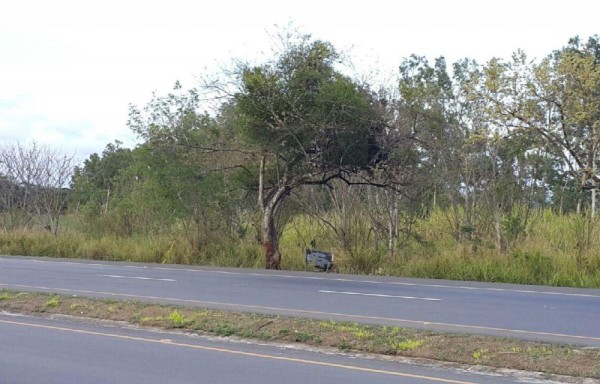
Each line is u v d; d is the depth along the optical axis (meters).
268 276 24.62
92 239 36.34
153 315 14.62
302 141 27.47
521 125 23.14
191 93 31.73
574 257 23.17
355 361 10.78
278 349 11.75
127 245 33.72
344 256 27.06
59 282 22.09
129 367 10.38
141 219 36.75
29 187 43.28
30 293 17.91
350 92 26.64
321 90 26.75
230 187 31.25
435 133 29.80
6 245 37.94
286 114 27.11
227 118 30.48
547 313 15.48
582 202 37.62
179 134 31.39
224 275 24.98
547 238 27.14
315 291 19.72
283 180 28.50
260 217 31.59
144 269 27.73
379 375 9.84
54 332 13.43
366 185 29.09
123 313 14.94
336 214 29.75
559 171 34.69
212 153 31.08
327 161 27.75
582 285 21.75
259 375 9.86
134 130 31.78
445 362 10.57
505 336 12.31
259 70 27.44
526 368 9.99
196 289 20.17
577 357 10.30
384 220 29.08
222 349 11.74
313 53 27.31
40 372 10.06
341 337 12.01
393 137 27.98
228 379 9.62
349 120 26.95
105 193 40.72
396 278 23.89
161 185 31.61
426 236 30.06
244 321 13.57
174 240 32.47
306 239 31.05
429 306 16.53
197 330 13.31
